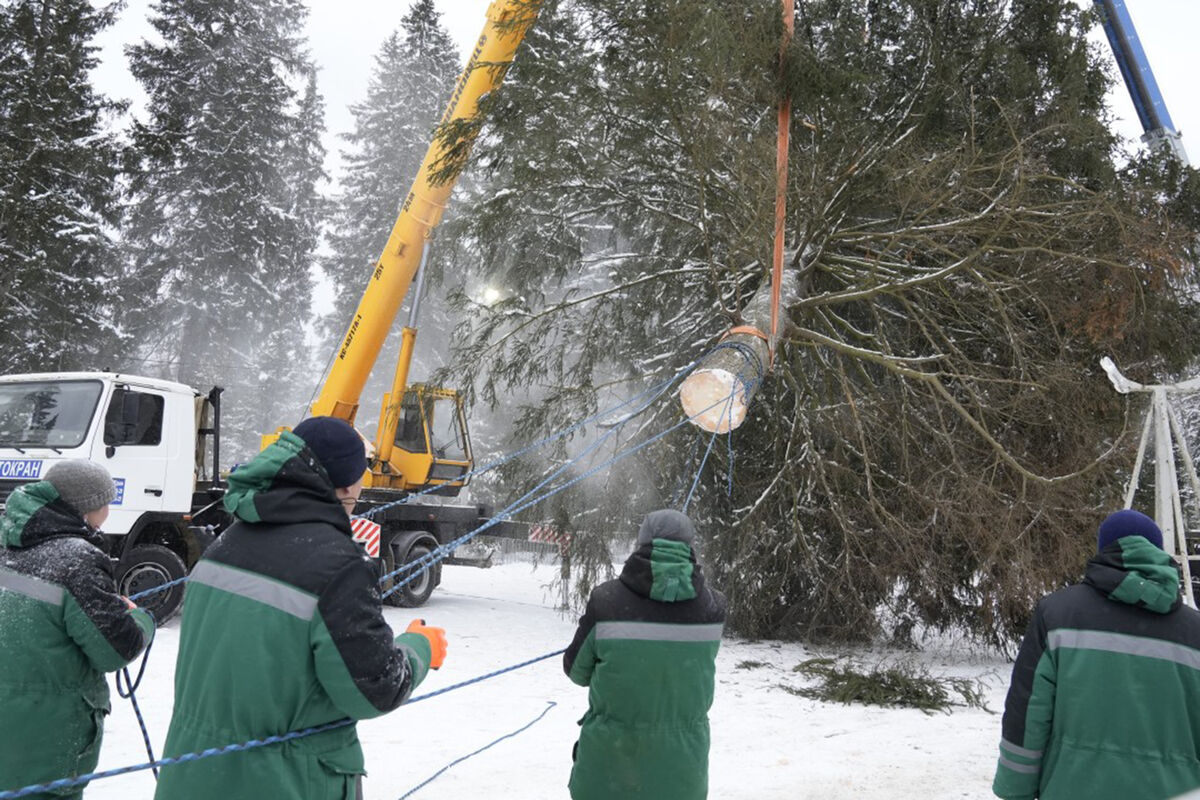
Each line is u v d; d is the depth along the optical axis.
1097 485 9.53
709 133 8.70
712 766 5.27
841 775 5.11
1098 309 8.80
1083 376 9.41
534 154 10.06
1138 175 10.29
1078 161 9.49
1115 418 9.57
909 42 10.05
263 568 2.12
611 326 11.41
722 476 10.85
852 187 9.34
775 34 7.40
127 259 27.86
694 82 8.62
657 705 2.84
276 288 30.05
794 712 6.91
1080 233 8.99
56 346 22.02
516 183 10.41
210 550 2.24
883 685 7.59
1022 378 9.18
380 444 12.25
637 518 10.91
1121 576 2.52
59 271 22.92
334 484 2.34
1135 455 9.47
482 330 11.50
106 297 23.84
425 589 12.61
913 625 10.42
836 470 9.88
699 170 8.91
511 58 10.29
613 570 10.95
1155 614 2.50
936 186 9.07
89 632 2.77
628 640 2.85
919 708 7.20
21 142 22.48
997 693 8.01
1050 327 9.73
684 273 10.80
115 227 25.61
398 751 5.30
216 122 26.92
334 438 2.32
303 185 31.45
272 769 2.03
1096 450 9.38
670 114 8.98
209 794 2.02
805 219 9.72
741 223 9.59
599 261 12.05
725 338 6.88
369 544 11.71
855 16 10.05
